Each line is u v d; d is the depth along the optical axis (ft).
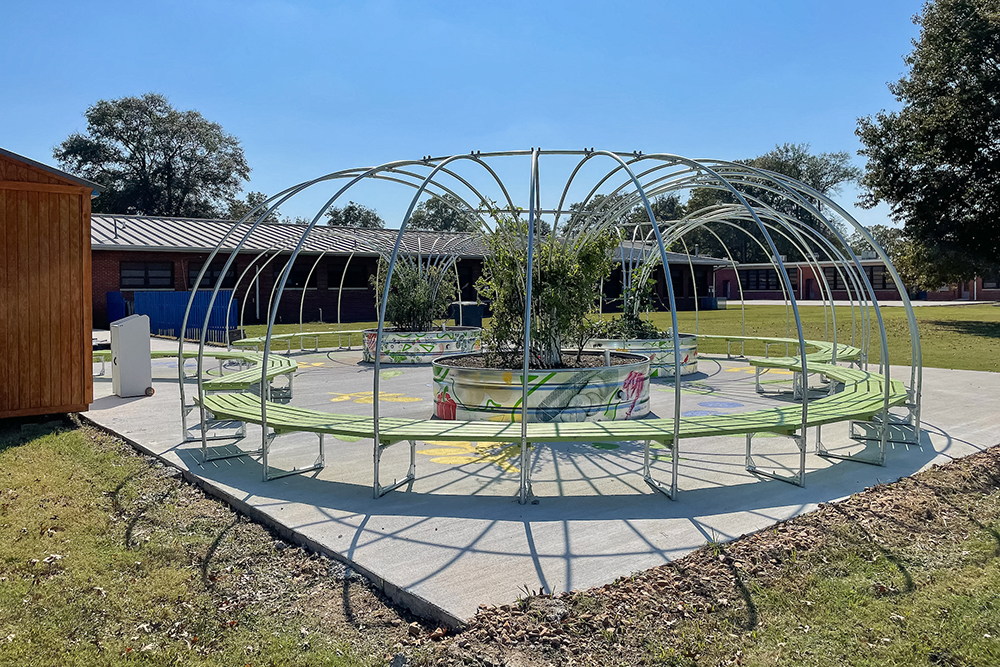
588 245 26.18
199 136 178.09
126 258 80.69
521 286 25.02
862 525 14.10
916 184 80.89
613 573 11.79
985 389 30.71
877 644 9.88
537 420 23.76
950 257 80.12
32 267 25.16
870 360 43.88
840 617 10.62
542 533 13.75
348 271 97.96
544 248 25.41
